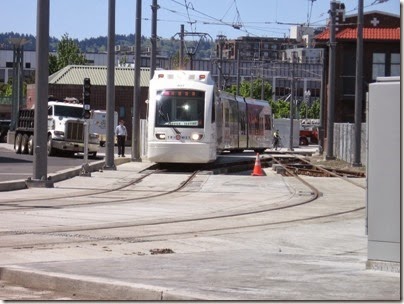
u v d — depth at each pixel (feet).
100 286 34.99
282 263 42.52
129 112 299.58
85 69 310.65
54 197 83.25
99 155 178.40
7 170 119.55
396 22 223.51
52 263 41.47
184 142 117.91
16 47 232.53
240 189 98.02
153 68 150.71
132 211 71.00
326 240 54.80
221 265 41.47
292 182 110.63
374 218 37.68
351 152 161.79
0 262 42.34
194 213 70.54
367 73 222.69
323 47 227.20
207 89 119.75
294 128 319.47
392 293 32.81
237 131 187.73
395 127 36.37
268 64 447.42
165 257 44.62
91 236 54.13
